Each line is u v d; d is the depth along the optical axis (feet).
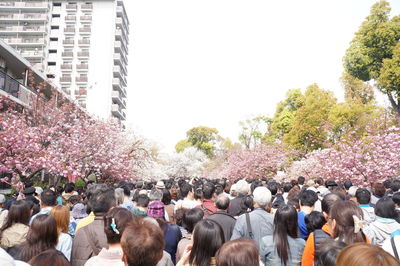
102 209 10.42
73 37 158.51
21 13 157.38
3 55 52.75
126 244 6.39
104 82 154.20
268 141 123.85
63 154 39.83
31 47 155.12
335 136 84.89
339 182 47.78
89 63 155.74
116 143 59.00
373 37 82.48
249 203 14.99
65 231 11.00
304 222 13.39
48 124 44.14
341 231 8.61
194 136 210.59
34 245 9.09
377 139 44.45
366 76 86.84
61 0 161.79
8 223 11.18
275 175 88.79
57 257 6.89
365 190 15.01
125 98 191.83
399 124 50.03
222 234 8.43
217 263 6.44
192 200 18.19
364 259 4.11
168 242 12.25
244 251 6.17
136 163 67.82
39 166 34.65
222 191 21.07
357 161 44.73
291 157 91.20
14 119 36.70
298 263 9.75
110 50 157.79
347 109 80.53
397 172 40.22
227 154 153.89
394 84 73.26
